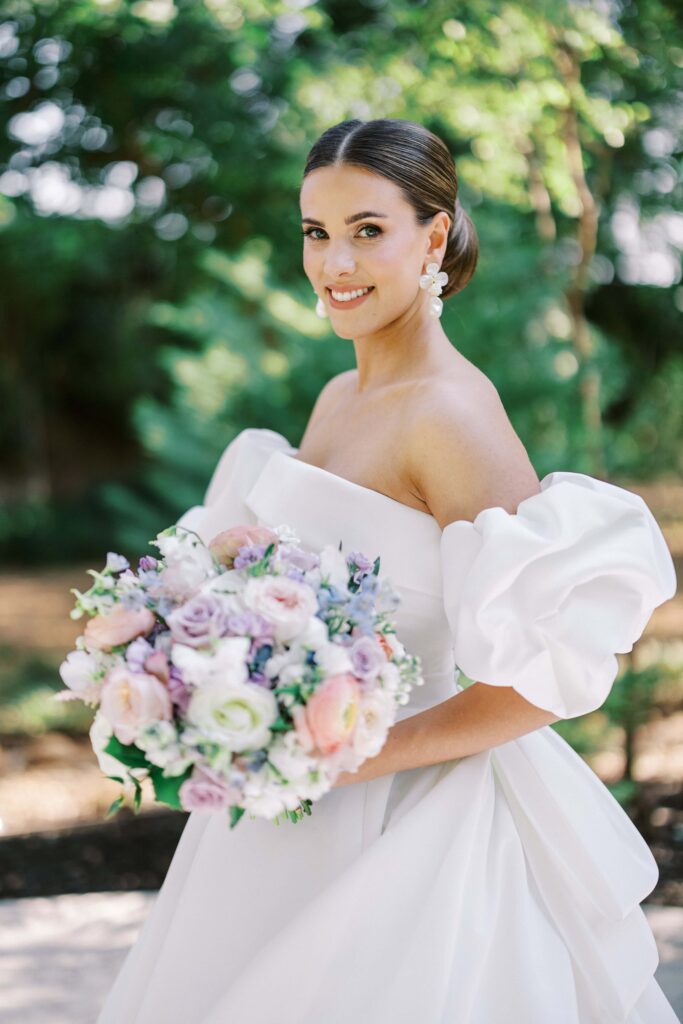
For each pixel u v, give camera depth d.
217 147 9.34
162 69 8.77
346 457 2.06
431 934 1.81
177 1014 1.96
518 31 5.04
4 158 9.96
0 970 3.34
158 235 11.13
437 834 1.87
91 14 7.80
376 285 2.01
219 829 2.02
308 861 1.93
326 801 1.95
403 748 1.83
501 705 1.79
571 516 1.78
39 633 9.09
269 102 9.12
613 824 2.04
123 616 1.67
